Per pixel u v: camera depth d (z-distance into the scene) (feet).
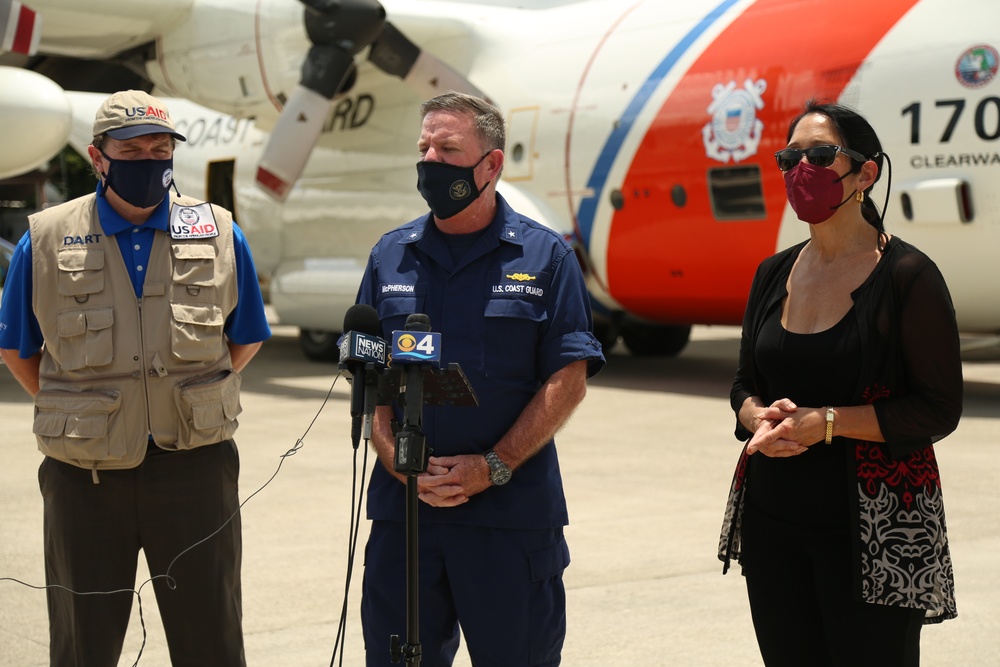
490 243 9.43
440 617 9.44
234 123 48.26
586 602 15.31
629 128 35.06
